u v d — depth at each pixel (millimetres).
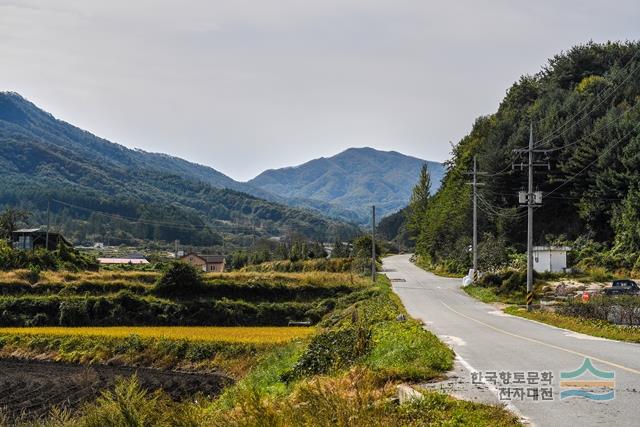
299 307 52781
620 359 14164
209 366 33156
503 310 35844
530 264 34625
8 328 44750
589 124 69812
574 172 68312
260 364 27344
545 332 22875
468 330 23891
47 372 31547
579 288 46000
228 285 55250
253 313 51500
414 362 13258
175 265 54469
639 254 56875
